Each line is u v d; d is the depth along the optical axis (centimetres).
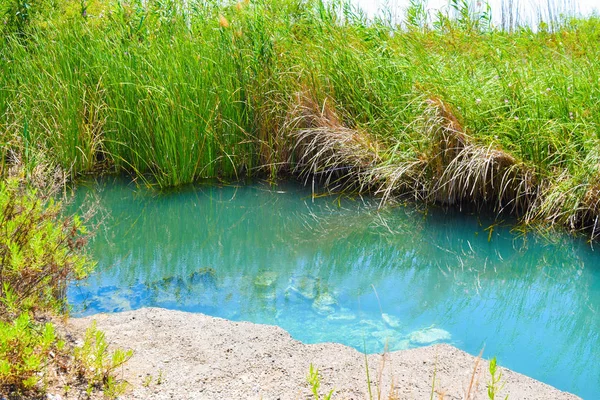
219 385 271
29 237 311
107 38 719
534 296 420
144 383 270
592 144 539
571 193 527
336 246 507
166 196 624
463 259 482
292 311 383
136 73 680
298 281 434
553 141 551
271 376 279
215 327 327
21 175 340
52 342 286
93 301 382
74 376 266
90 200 595
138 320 333
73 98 660
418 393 266
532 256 486
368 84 687
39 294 331
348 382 274
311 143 657
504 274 455
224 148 687
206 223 557
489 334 362
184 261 467
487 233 530
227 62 692
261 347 306
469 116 596
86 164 677
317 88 687
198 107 663
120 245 495
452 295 419
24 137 582
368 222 562
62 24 735
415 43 725
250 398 262
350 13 765
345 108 696
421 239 521
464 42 748
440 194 598
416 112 632
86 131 673
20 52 701
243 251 493
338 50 702
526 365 329
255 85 694
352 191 646
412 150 623
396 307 395
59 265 319
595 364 331
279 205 606
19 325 250
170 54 686
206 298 398
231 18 722
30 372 251
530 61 685
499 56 683
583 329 374
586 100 582
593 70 616
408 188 633
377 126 671
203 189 650
